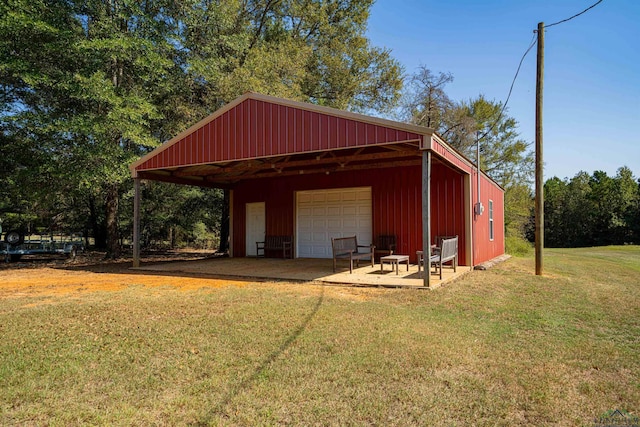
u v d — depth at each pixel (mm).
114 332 4375
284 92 14352
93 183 11961
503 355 3756
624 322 5074
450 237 10422
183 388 3037
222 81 13258
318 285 7480
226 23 14359
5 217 17234
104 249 19719
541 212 9695
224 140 9188
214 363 3504
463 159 9508
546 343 4141
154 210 19594
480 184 11375
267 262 11719
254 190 13867
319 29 20156
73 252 14617
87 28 12820
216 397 2879
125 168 11680
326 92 20109
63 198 16016
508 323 4934
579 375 3324
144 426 2510
